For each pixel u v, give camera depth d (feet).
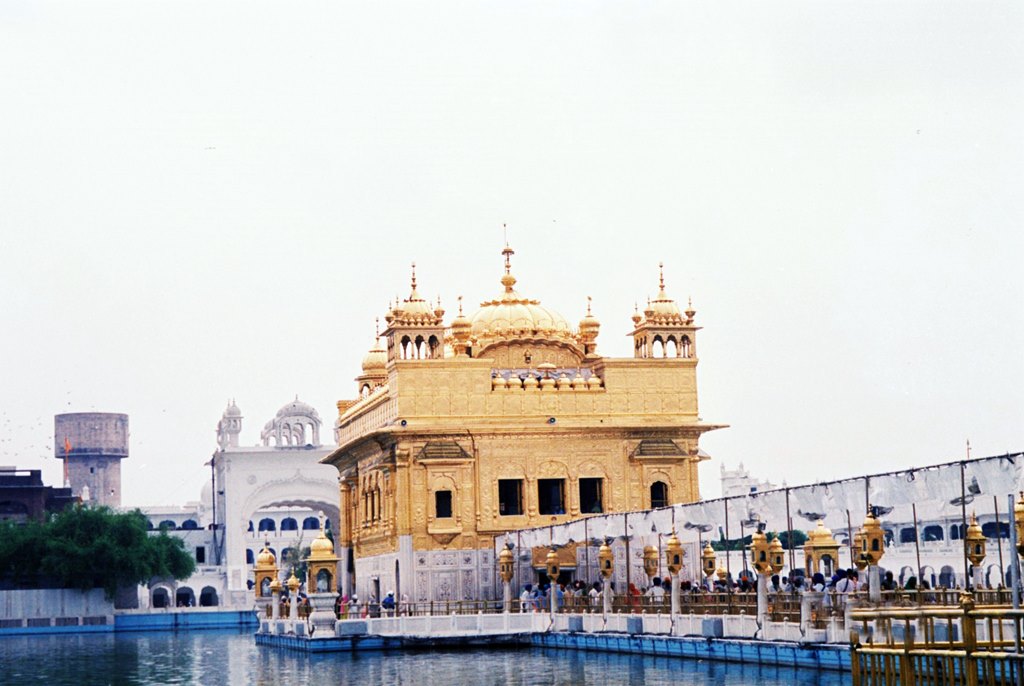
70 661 193.06
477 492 205.87
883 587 133.18
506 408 207.92
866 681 81.56
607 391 210.59
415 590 202.69
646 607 162.09
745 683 116.67
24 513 374.84
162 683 147.84
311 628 182.80
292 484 432.66
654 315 214.90
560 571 205.16
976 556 139.74
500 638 179.42
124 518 331.36
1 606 315.17
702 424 210.79
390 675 142.92
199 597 422.41
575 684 124.16
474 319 223.10
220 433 453.99
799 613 130.41
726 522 145.89
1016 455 107.86
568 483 207.62
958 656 74.13
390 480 208.74
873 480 122.62
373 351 263.49
